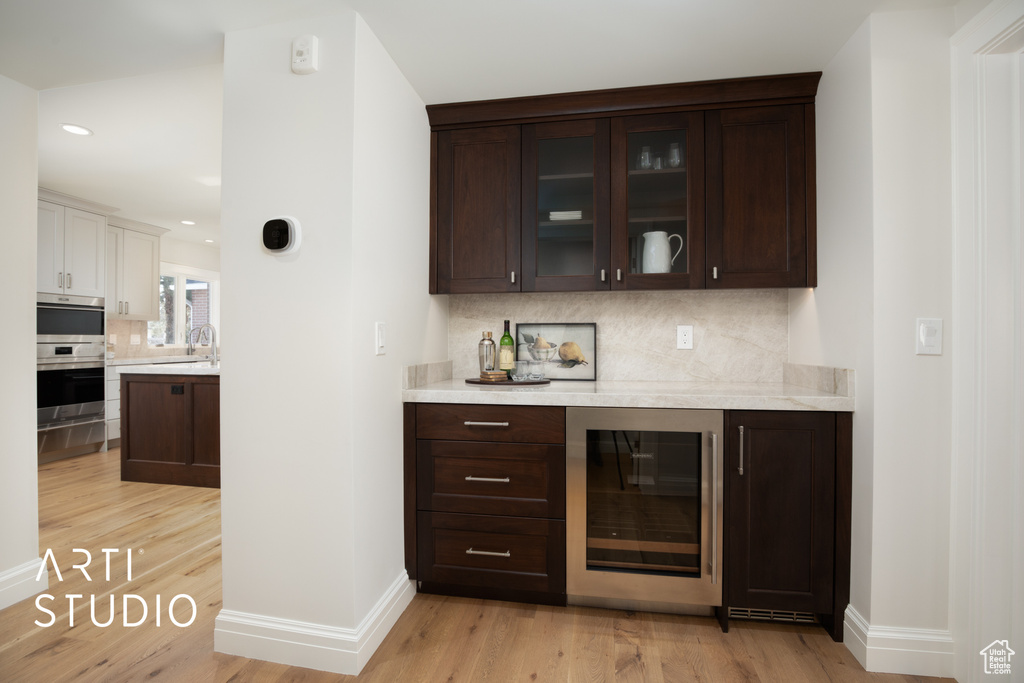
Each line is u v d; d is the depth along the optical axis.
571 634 1.82
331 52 1.65
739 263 2.12
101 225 4.56
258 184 1.70
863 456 1.70
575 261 2.27
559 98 2.22
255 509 1.71
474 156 2.34
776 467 1.82
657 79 2.09
